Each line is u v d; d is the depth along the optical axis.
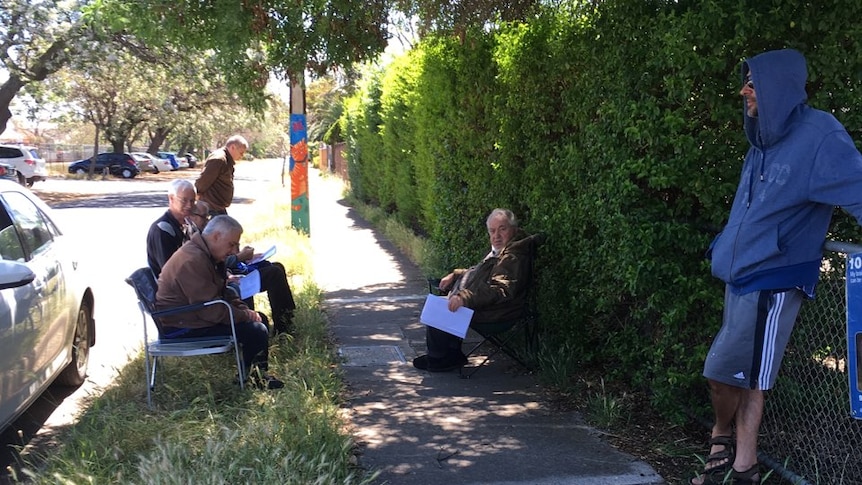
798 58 3.09
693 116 3.93
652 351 4.42
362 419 4.69
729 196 3.90
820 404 3.56
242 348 5.08
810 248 3.12
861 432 3.42
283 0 5.93
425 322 5.29
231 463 3.52
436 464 4.00
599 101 4.77
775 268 3.13
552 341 5.70
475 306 5.30
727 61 3.78
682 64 3.73
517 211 6.54
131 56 23.42
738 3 3.56
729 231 3.31
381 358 6.11
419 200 12.62
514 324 5.59
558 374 5.22
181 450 3.66
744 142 3.75
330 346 6.38
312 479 3.50
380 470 3.85
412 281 9.73
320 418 4.18
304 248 11.41
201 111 41.62
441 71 7.92
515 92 6.12
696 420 4.40
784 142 3.11
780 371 3.79
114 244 14.60
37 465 4.23
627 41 4.25
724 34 3.69
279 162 100.50
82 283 5.89
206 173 8.02
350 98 22.80
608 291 4.82
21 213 5.26
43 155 61.72
